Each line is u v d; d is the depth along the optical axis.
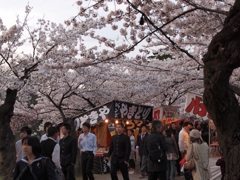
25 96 15.64
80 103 20.88
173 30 10.00
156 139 9.64
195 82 17.70
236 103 5.42
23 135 9.32
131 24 9.33
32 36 14.13
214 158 22.31
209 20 9.76
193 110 13.55
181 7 9.06
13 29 13.08
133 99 19.17
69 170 9.67
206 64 5.46
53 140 8.12
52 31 13.77
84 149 11.54
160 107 16.45
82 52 10.95
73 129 13.20
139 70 17.00
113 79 17.27
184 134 12.67
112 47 9.99
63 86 18.19
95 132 16.84
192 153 8.89
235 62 5.12
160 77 16.55
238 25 5.13
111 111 13.29
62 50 13.43
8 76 12.52
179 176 14.62
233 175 5.25
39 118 21.86
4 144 11.66
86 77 17.09
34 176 5.17
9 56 13.47
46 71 13.38
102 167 15.63
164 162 9.66
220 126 5.45
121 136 10.63
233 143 5.34
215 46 5.32
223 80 5.23
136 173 15.84
